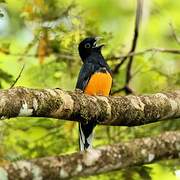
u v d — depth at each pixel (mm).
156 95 9102
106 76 11711
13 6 15391
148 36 19688
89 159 7070
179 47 19672
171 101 9094
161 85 14539
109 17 21297
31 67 14266
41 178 6762
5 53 13570
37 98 7922
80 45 12984
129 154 7305
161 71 14750
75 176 6980
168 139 7578
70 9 13453
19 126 13266
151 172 13062
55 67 14195
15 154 12961
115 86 14383
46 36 13289
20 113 7770
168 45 19750
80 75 11914
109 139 13797
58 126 13523
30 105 7824
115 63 14359
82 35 13312
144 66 14750
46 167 6812
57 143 13461
